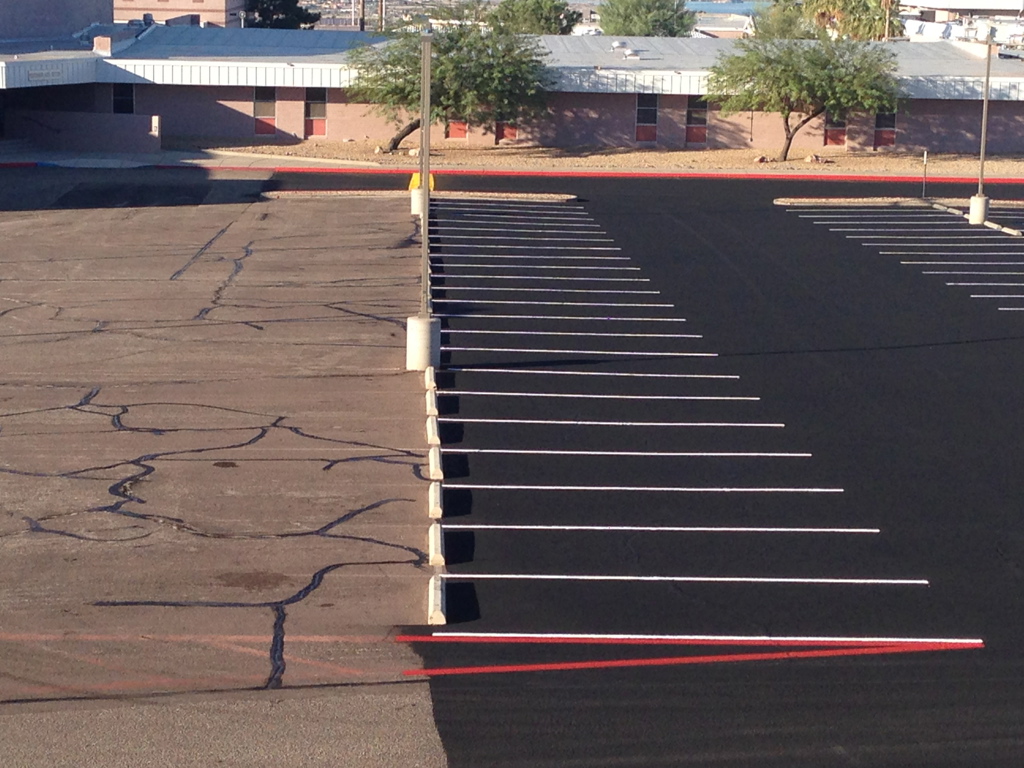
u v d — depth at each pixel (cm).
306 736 947
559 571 1255
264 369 1947
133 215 3400
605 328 2272
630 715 990
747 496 1476
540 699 1012
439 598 1147
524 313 2372
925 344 2202
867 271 2847
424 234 1931
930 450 1656
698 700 1015
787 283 2700
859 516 1423
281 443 1606
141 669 1040
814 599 1209
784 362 2069
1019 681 1056
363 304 2412
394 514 1385
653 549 1316
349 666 1056
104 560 1243
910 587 1241
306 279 2630
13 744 923
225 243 3014
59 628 1105
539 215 3525
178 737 940
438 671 1052
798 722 984
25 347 2044
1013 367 2064
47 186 3847
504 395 1848
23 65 4316
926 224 3509
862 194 4122
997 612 1190
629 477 1527
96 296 2428
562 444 1639
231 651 1074
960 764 929
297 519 1362
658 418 1764
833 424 1755
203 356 2012
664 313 2400
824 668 1073
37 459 1523
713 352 2123
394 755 925
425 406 1783
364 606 1167
